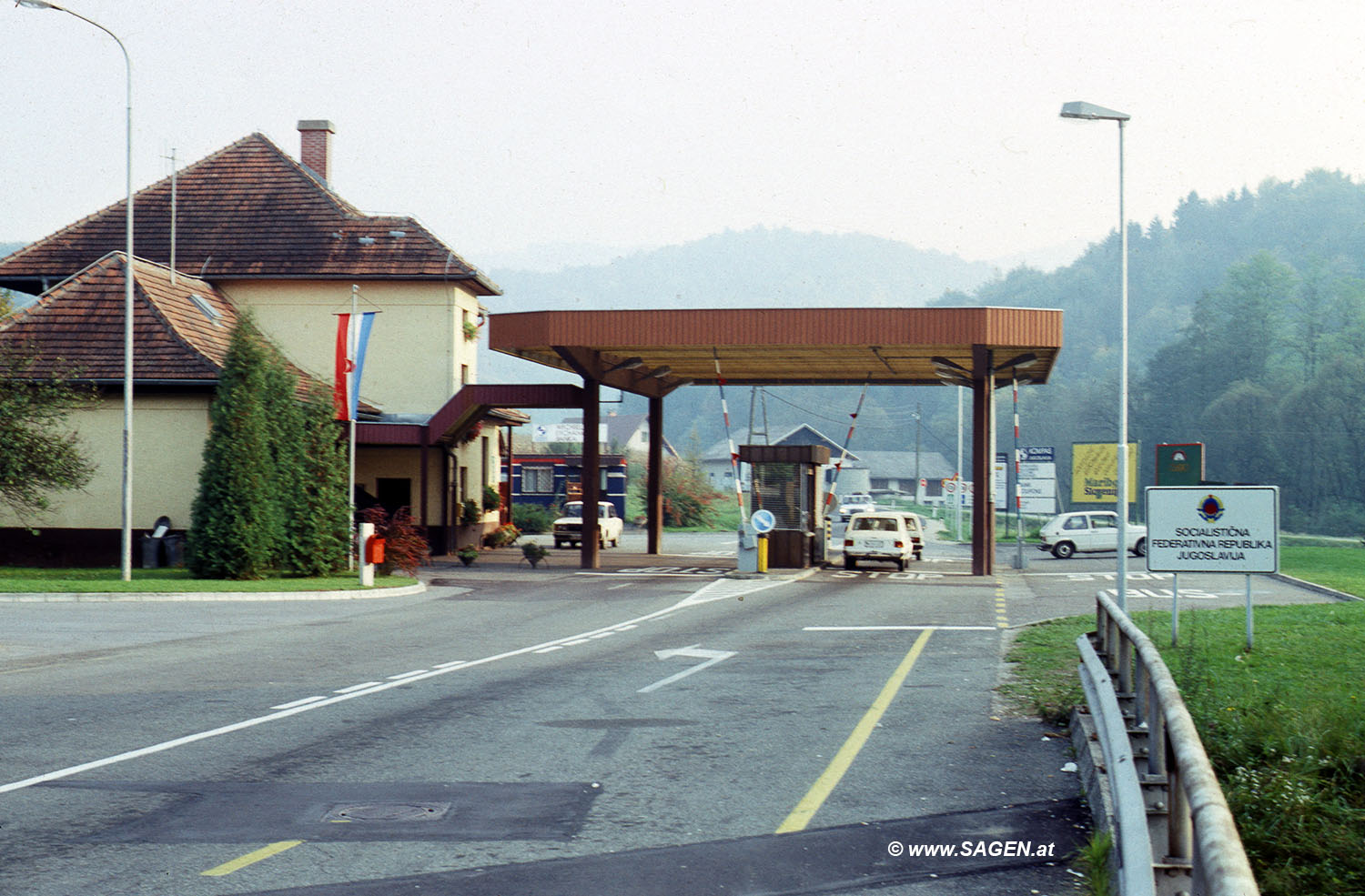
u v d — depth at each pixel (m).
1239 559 17.28
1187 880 5.30
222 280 51.06
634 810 8.85
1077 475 60.69
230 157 56.31
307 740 11.42
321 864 7.45
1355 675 14.30
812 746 11.20
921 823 8.48
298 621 23.95
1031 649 18.34
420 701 13.78
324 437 34.97
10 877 7.16
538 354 44.97
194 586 29.55
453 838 8.08
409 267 50.94
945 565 47.88
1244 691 12.48
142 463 38.59
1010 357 42.72
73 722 12.38
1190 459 27.72
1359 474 123.06
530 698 14.07
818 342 37.28
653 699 14.02
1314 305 146.62
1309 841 7.39
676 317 38.28
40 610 25.31
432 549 51.19
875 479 186.75
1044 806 8.96
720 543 69.69
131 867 7.37
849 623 23.86
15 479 33.03
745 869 7.41
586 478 43.22
